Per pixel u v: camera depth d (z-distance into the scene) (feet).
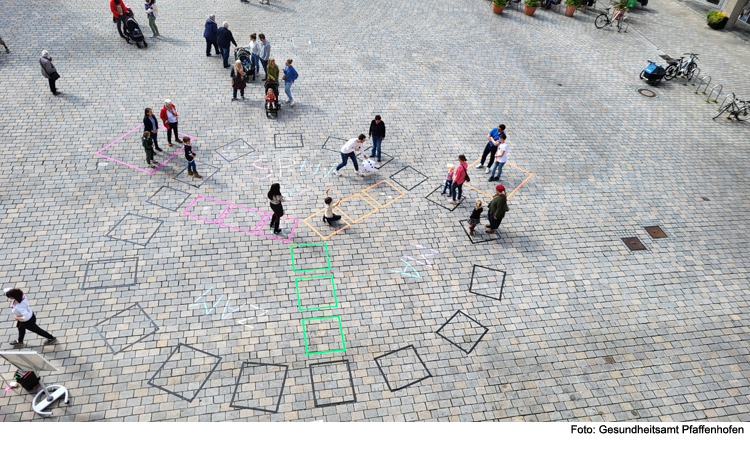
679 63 78.23
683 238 50.78
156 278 42.22
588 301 43.62
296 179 53.67
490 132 58.23
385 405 35.22
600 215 52.54
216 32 71.26
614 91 73.92
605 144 63.00
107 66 68.49
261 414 34.14
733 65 82.99
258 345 38.19
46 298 39.81
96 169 52.31
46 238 44.60
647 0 101.35
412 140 60.64
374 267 44.93
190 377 35.86
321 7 90.38
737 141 65.67
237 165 54.70
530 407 35.86
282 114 63.05
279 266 44.27
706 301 44.60
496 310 42.19
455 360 38.37
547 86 73.56
